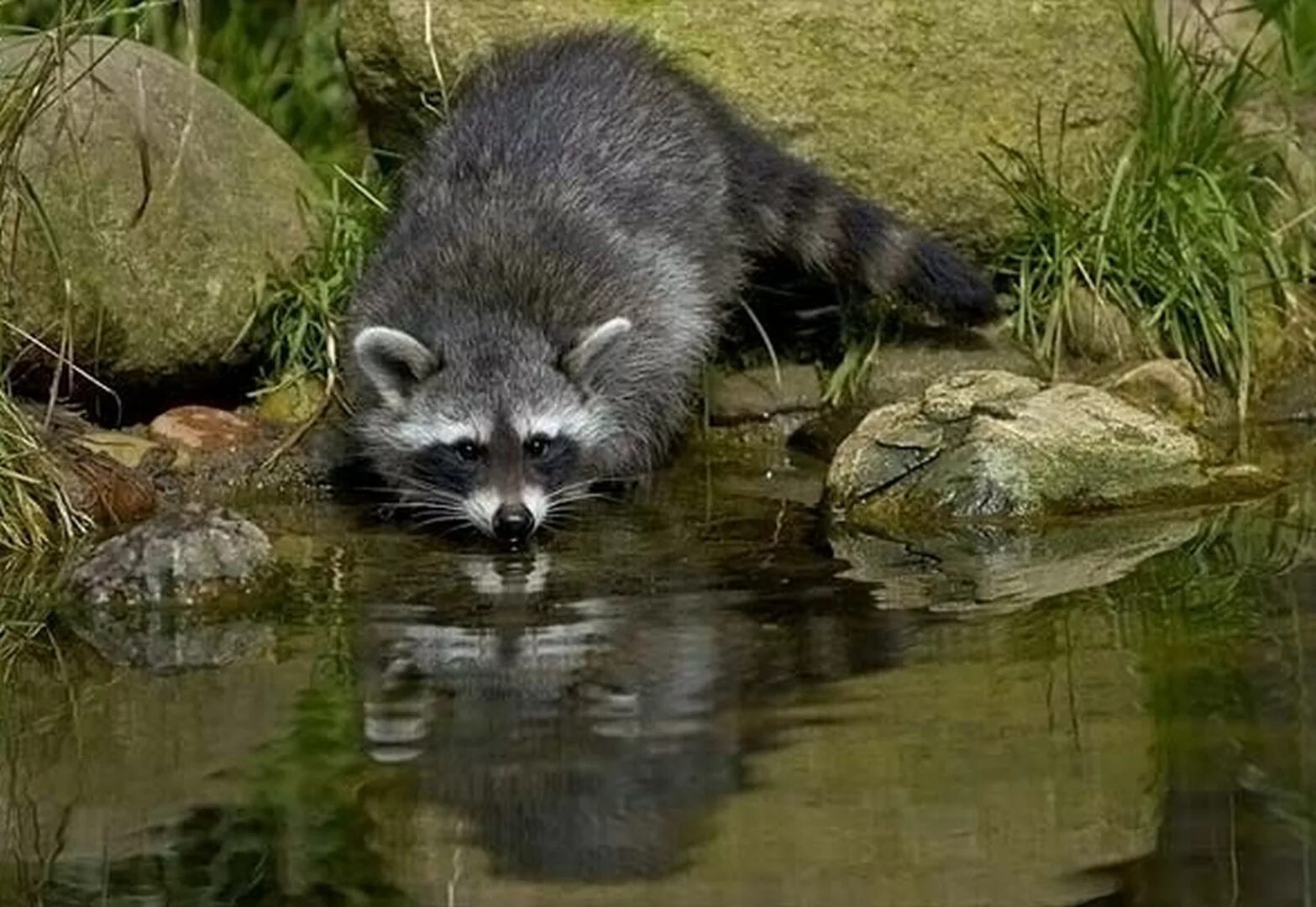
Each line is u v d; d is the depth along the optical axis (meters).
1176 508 10.86
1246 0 14.65
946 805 7.09
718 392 12.74
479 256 12.05
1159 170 13.02
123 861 6.90
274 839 7.01
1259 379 12.65
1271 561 9.79
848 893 6.51
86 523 10.93
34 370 11.59
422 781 7.41
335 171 13.16
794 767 7.41
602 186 12.34
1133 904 6.45
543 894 6.53
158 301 11.89
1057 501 10.80
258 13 14.84
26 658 9.14
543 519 11.12
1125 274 12.77
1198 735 7.61
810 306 13.12
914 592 9.51
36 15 13.38
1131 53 13.13
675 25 12.79
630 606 9.52
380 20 12.94
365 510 11.66
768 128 12.70
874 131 12.77
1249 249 13.07
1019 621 9.00
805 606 9.37
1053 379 12.46
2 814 7.31
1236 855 6.76
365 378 11.78
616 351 11.84
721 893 6.54
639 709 8.05
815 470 12.12
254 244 12.39
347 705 8.25
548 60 12.74
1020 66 12.86
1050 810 7.04
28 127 11.30
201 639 9.31
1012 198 12.91
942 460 10.91
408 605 9.71
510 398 11.51
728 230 12.62
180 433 11.92
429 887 6.62
